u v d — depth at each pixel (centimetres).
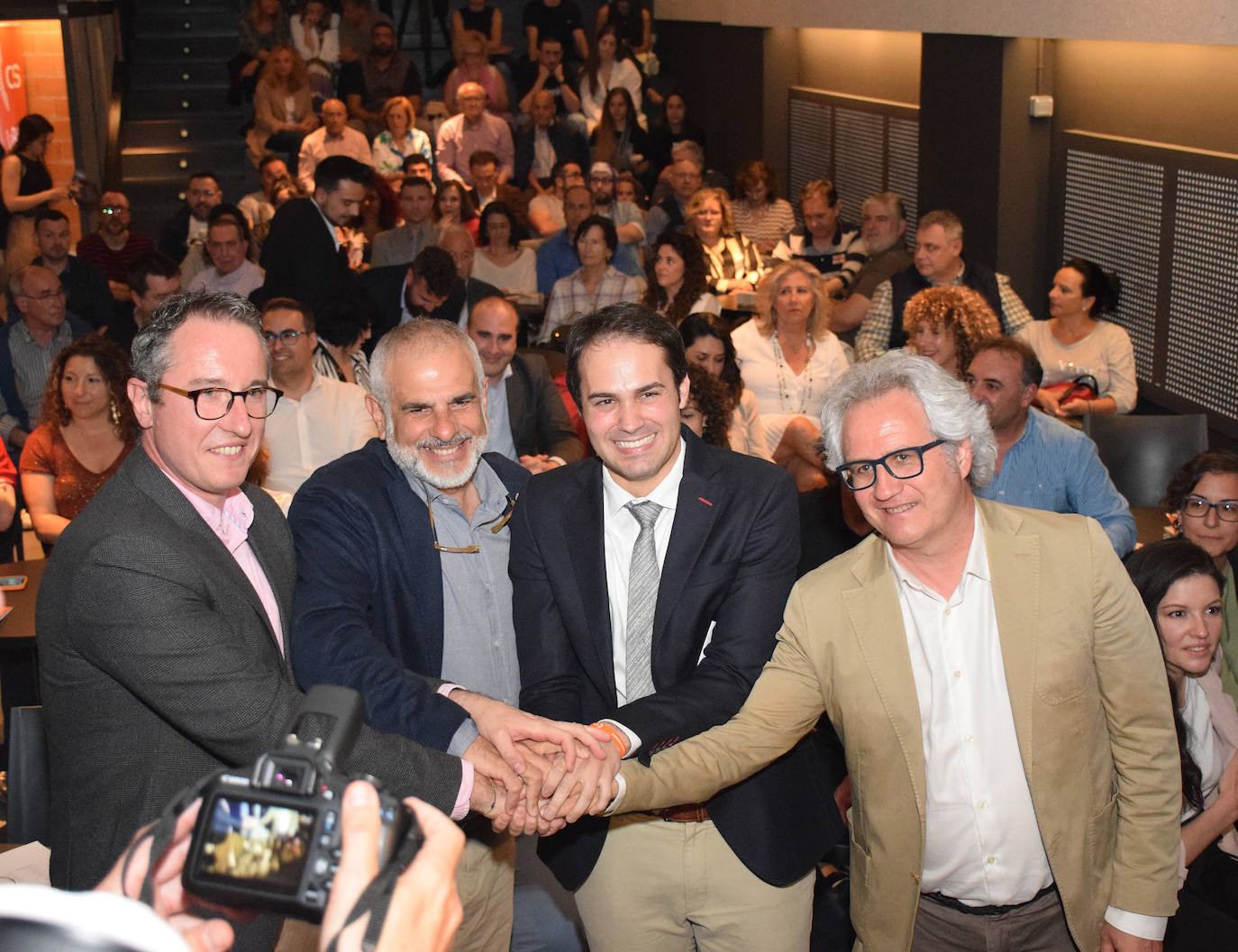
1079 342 578
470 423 214
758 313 546
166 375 185
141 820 182
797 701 204
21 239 811
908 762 194
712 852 215
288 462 402
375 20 1225
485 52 1195
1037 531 194
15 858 212
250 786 97
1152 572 258
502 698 229
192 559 183
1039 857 197
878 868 201
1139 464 473
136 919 69
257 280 721
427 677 209
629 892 219
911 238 870
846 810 284
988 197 723
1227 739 268
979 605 195
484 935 234
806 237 834
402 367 210
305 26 1170
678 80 1372
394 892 90
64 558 181
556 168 971
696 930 224
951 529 191
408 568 215
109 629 175
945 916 204
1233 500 332
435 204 875
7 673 389
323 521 212
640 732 198
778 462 442
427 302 555
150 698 177
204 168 1132
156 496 187
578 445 461
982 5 691
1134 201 626
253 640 190
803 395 534
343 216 589
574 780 189
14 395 567
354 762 176
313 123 1089
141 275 641
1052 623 190
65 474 421
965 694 195
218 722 176
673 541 209
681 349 206
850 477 190
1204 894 260
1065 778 192
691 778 196
